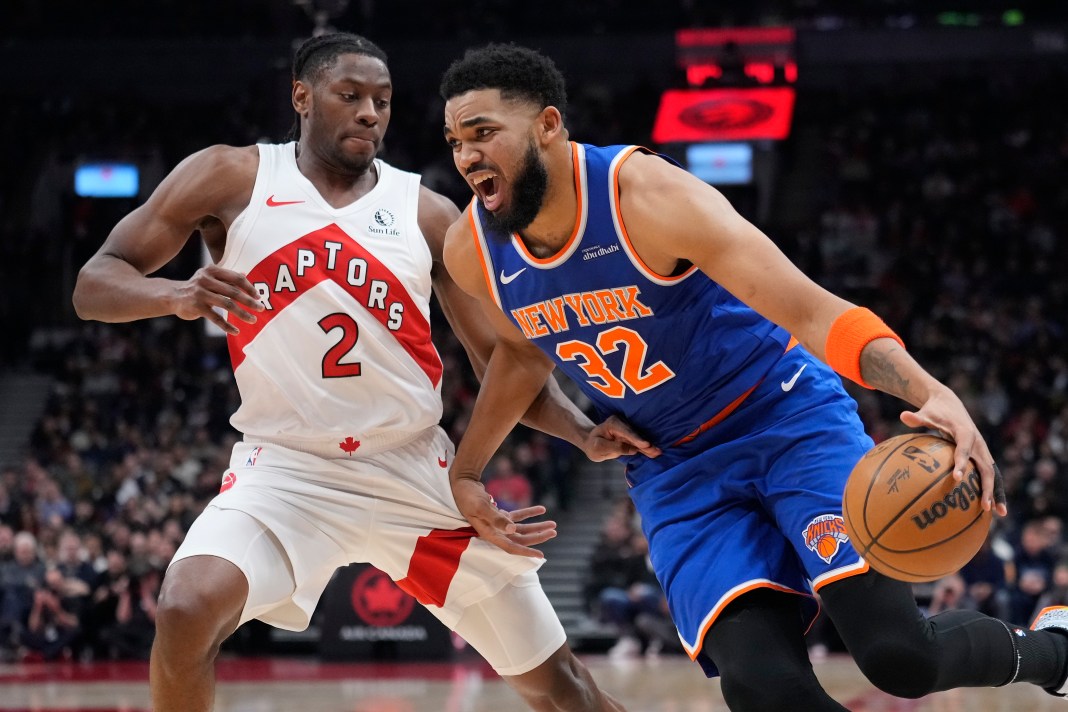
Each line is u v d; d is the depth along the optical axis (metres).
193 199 4.54
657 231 3.67
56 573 14.32
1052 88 26.53
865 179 25.70
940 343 20.41
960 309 21.61
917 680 3.66
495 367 4.46
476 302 4.72
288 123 13.64
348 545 4.51
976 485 3.30
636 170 3.76
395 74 26.59
